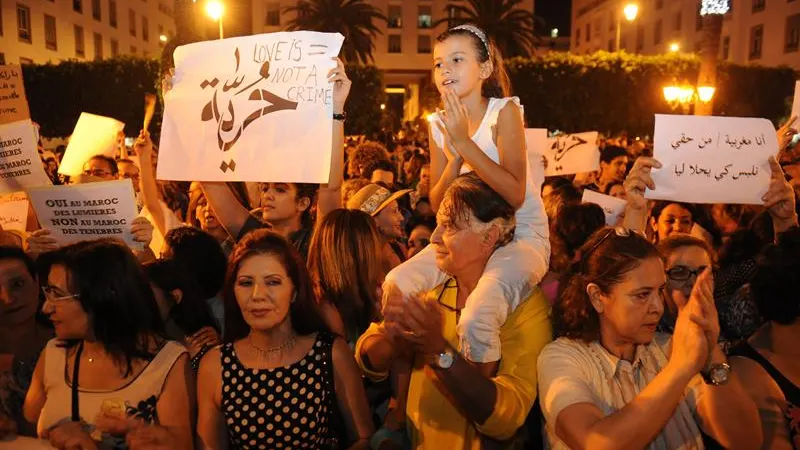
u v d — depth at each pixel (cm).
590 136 758
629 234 217
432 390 245
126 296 249
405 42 5488
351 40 4375
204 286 350
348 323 332
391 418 278
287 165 302
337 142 319
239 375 250
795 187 450
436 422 243
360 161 742
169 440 244
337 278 323
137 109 2831
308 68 304
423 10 5484
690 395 231
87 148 591
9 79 573
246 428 247
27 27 3306
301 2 4416
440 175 305
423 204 589
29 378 302
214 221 453
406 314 199
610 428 192
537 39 4441
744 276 361
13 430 265
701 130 325
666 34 4406
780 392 236
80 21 3844
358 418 259
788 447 232
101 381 253
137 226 337
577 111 2806
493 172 244
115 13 4306
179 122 323
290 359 253
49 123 2884
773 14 3450
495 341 223
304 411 249
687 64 2759
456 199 231
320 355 254
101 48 4122
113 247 256
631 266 209
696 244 298
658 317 210
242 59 315
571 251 362
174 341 266
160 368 254
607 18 5394
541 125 2852
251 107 309
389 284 258
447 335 248
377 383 295
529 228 271
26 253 317
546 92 2806
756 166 327
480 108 280
